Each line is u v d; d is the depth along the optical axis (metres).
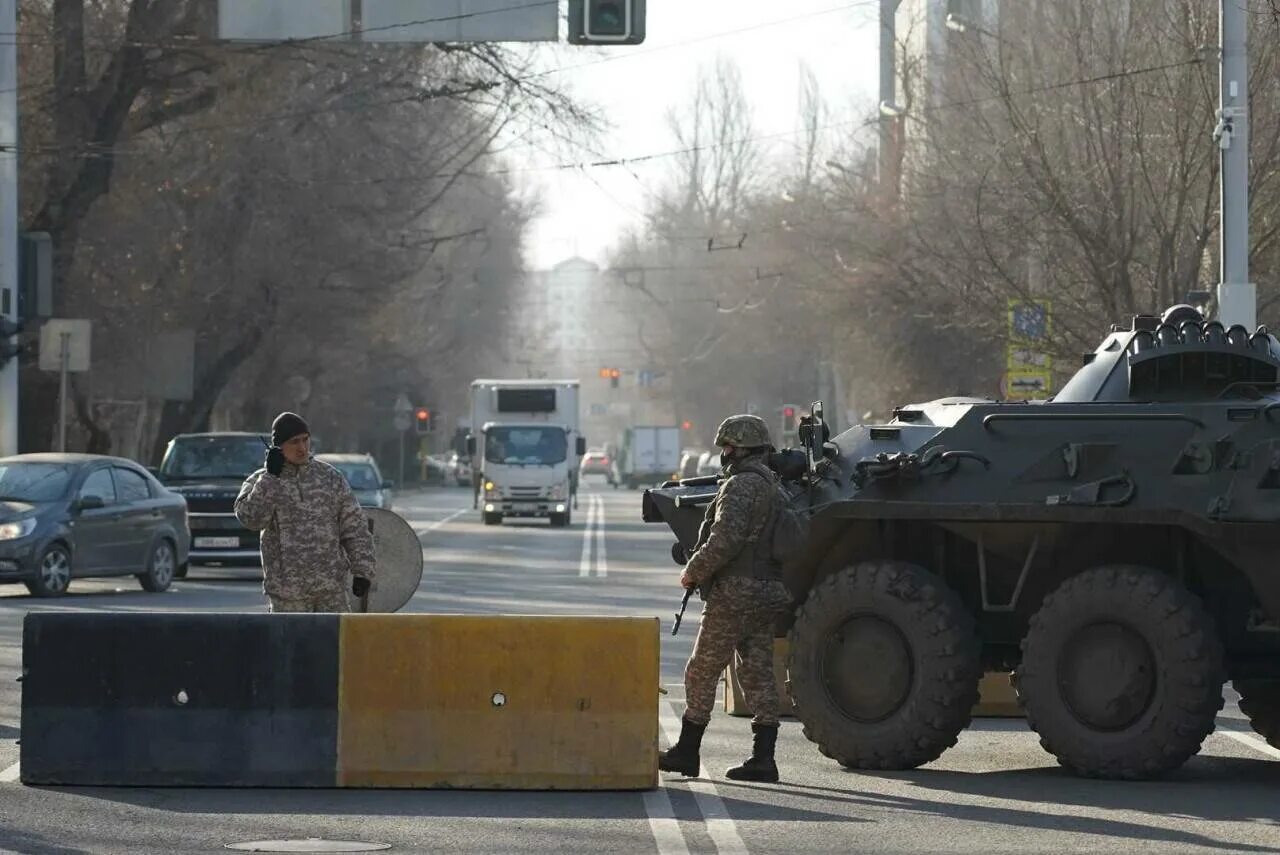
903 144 79.25
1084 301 57.00
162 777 19.75
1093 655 21.00
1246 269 44.62
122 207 80.12
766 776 20.62
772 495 20.42
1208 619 20.77
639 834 17.44
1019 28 62.28
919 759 21.59
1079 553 22.02
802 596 23.77
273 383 104.50
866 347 92.50
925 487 21.94
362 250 88.06
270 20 49.88
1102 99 55.94
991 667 23.30
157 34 67.75
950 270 67.69
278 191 82.94
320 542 21.06
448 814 18.38
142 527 47.94
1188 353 23.05
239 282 85.38
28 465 46.84
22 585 51.19
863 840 17.25
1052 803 19.44
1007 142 57.66
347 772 19.75
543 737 19.80
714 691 20.67
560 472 94.38
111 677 19.88
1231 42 44.84
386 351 131.75
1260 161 53.19
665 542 79.44
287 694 19.84
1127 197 55.38
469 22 49.78
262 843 16.81
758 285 148.38
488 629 19.88
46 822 17.77
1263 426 21.11
